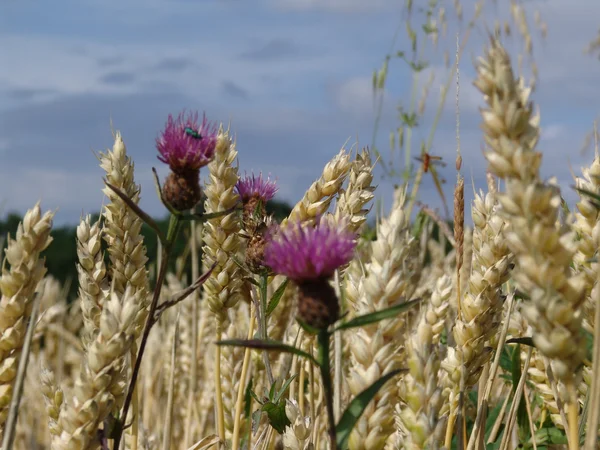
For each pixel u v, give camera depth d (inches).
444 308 21.4
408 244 19.4
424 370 19.1
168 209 20.8
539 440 26.1
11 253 20.1
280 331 29.2
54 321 43.3
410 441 19.1
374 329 19.2
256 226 25.1
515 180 17.6
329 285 18.7
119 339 19.4
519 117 17.4
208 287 26.2
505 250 22.1
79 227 24.3
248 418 27.1
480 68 17.6
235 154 26.0
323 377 18.5
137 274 24.5
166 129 21.4
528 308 17.8
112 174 24.4
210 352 37.9
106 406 19.4
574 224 21.2
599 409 17.7
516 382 24.4
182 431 38.0
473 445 22.0
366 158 25.6
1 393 20.1
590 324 21.0
